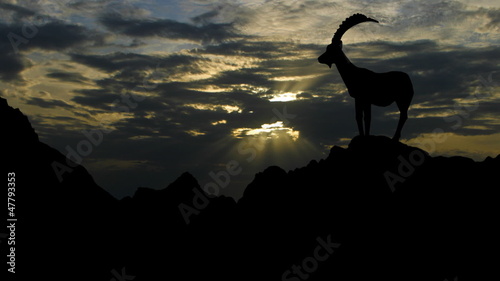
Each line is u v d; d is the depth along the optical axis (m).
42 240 11.86
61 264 11.58
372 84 12.32
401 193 11.27
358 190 11.43
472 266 10.16
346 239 10.88
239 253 11.73
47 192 12.51
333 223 11.19
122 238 12.55
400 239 10.67
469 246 10.42
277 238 11.52
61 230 12.16
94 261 11.88
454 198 11.09
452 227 10.70
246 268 11.37
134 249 12.30
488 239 10.44
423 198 11.14
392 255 10.50
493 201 10.95
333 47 12.70
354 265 10.52
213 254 11.91
